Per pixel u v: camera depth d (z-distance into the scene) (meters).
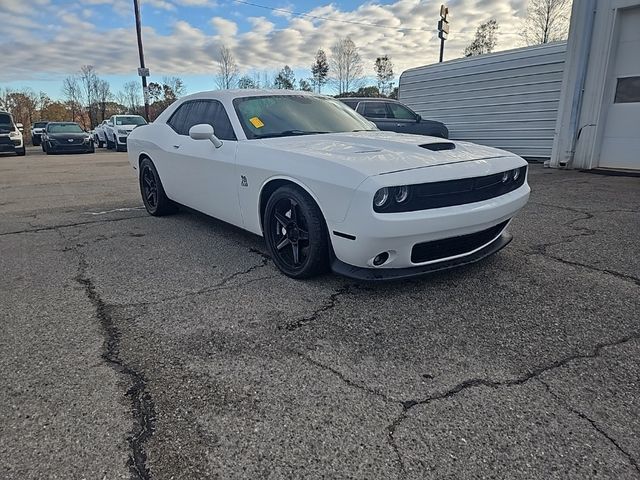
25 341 2.27
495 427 1.62
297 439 1.58
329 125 3.80
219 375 1.96
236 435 1.60
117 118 19.61
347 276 2.67
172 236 4.28
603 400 1.77
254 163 3.16
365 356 2.10
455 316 2.49
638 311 2.53
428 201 2.54
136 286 3.00
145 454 1.51
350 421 1.67
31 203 6.23
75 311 2.62
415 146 2.97
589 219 4.67
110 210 5.66
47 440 1.58
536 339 2.24
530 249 3.67
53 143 17.41
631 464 1.45
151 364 2.05
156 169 4.82
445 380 1.91
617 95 7.95
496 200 2.86
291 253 3.13
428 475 1.42
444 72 12.45
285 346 2.20
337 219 2.57
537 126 10.38
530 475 1.41
